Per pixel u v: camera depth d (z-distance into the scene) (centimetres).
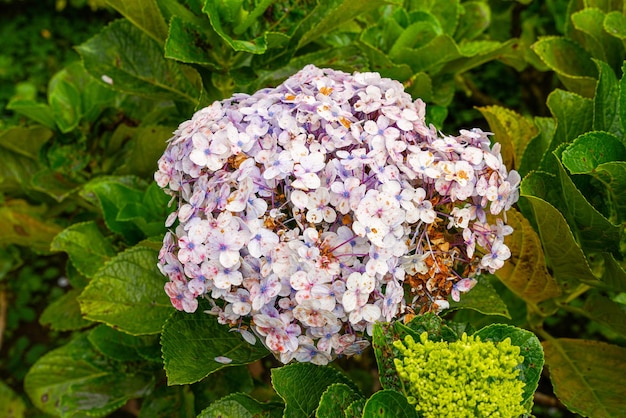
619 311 44
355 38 54
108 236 54
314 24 46
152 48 49
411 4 55
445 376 33
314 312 35
